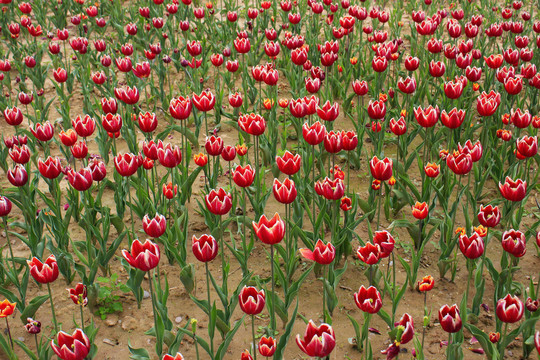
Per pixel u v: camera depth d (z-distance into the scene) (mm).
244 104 8109
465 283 5164
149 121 5289
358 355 4328
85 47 8969
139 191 5715
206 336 4559
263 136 7027
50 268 3639
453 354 3889
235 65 7809
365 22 13367
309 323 2963
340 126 8391
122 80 9812
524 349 4230
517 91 6090
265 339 3441
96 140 7059
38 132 5227
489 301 4934
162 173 7090
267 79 6641
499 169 6449
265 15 11562
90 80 9305
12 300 4543
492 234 5355
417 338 4145
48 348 4055
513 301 3400
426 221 5473
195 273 5328
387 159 4523
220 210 3990
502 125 7309
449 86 5918
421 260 5457
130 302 4938
